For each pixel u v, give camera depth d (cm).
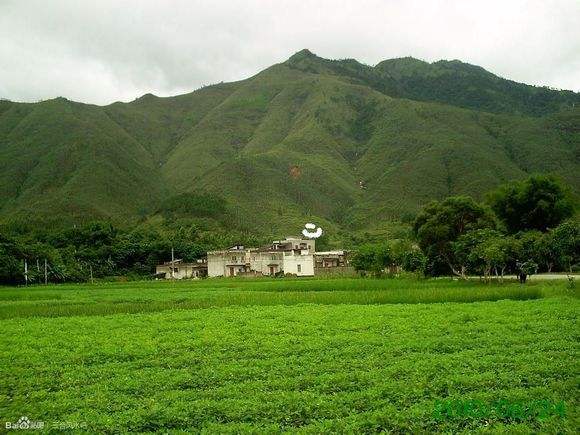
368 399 1698
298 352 2442
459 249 6706
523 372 1958
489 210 7606
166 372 2120
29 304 5050
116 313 4244
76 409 1712
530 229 8306
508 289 4703
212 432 1460
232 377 2028
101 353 2550
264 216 17812
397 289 5372
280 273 11494
